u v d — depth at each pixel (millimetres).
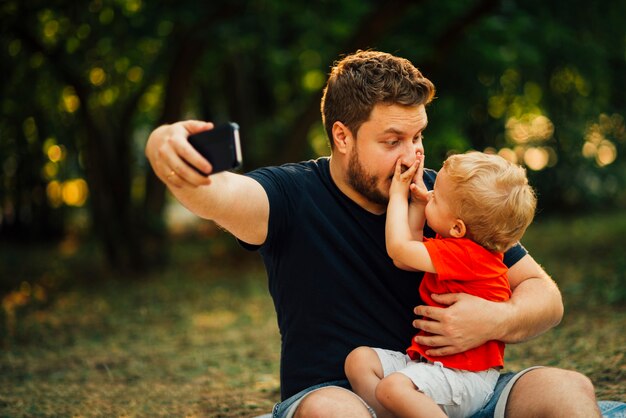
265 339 5793
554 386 2088
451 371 2182
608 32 10570
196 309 7379
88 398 4191
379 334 2301
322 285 2285
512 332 2246
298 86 12523
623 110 13930
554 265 8508
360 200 2352
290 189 2322
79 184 14328
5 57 9594
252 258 10320
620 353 4176
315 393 2064
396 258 2250
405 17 9148
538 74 12195
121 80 10422
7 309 7645
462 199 2262
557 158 15133
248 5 8891
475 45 9469
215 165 1830
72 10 8969
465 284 2268
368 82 2234
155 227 10062
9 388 4480
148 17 8828
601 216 14469
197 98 13938
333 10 9461
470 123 13680
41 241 14547
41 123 11211
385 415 2180
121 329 6543
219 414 3766
